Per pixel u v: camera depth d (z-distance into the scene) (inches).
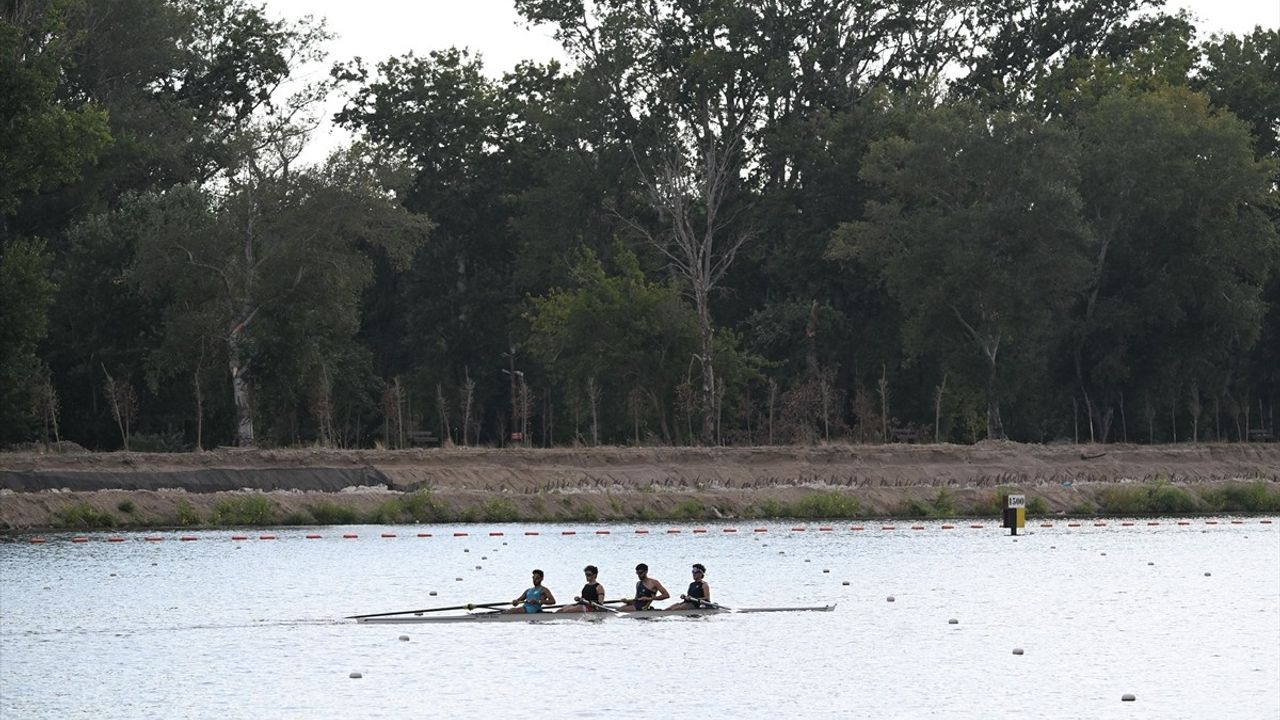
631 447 5088.6
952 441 6555.1
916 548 3703.3
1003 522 4397.1
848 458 5172.2
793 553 3570.4
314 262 5290.4
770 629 2425.0
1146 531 4266.7
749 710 1812.3
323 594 2802.7
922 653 2201.0
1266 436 6525.6
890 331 6540.4
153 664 2094.0
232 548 3563.0
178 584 2923.2
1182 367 6131.9
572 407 5959.6
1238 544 3863.2
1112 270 6166.3
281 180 5315.0
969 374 5989.2
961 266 5669.3
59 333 5191.9
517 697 1875.0
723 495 4719.5
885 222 6043.3
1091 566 3336.6
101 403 5177.2
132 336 5241.1
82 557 3341.5
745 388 6309.1
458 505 4409.5
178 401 5364.2
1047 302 5846.5
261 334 5241.1
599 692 1908.2
